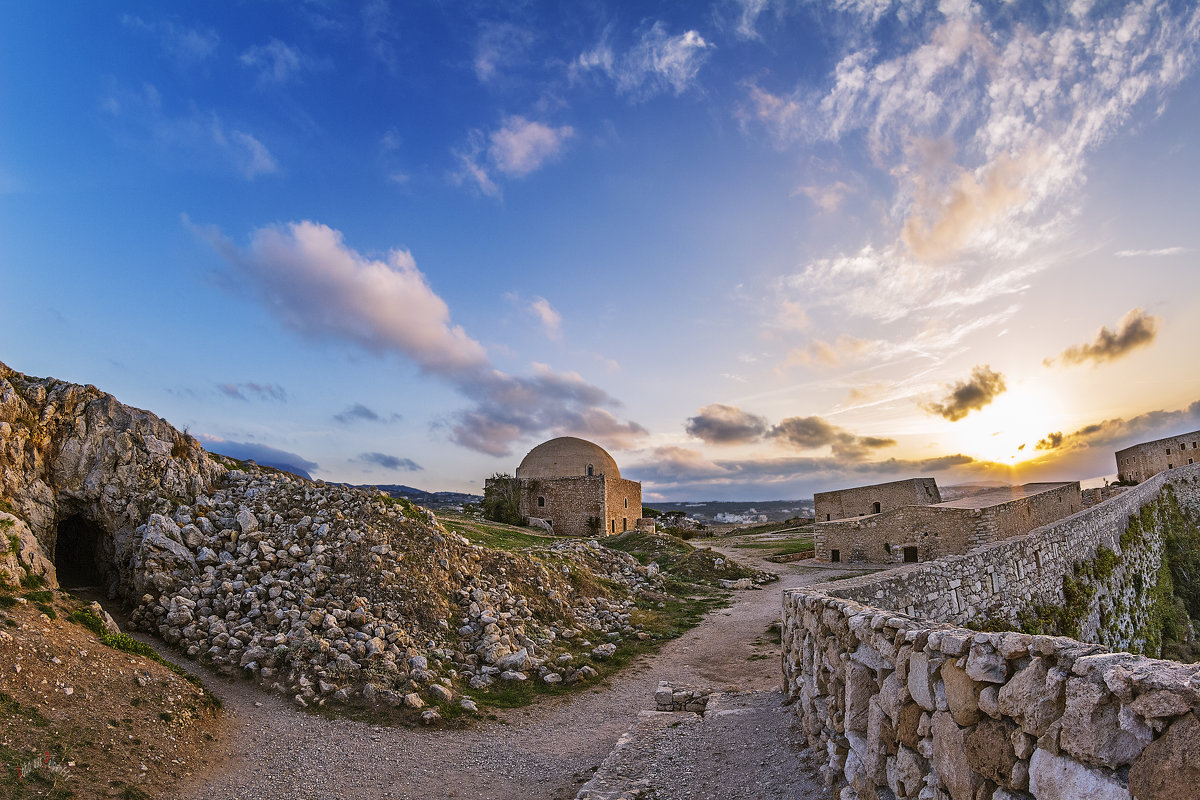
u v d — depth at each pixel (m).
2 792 9.12
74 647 12.69
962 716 5.39
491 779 12.25
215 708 13.47
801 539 60.47
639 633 23.05
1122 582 24.94
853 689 7.84
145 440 20.09
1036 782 4.50
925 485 50.09
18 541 14.80
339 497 22.67
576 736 14.34
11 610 12.79
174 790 10.67
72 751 10.37
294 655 15.60
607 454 68.38
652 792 9.84
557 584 25.59
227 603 17.25
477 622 19.55
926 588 13.60
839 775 8.17
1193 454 63.75
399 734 13.84
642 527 69.00
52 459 18.20
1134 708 3.85
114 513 18.66
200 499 20.39
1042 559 18.64
